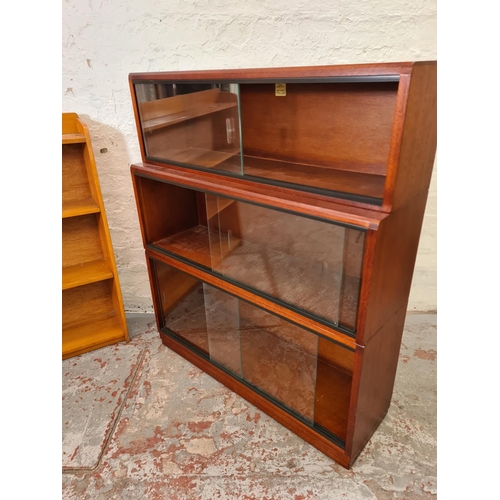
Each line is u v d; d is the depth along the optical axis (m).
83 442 1.52
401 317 1.37
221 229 1.48
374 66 0.90
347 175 1.24
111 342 2.07
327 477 1.36
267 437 1.52
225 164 1.36
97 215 1.98
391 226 1.04
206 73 1.25
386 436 1.50
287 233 1.28
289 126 1.39
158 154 1.61
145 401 1.71
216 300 1.68
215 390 1.76
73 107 1.89
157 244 1.82
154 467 1.42
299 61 1.73
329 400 1.57
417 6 1.59
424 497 1.28
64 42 1.77
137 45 1.77
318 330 1.23
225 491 1.33
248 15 1.67
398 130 0.91
